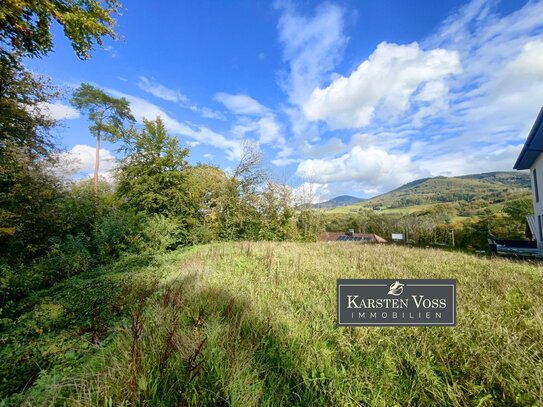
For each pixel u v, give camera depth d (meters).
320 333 2.74
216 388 1.87
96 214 11.93
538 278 4.84
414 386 1.98
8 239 7.57
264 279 4.88
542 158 12.30
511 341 2.39
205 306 3.32
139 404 1.70
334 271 5.42
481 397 1.83
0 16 5.12
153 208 13.70
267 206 19.20
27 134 9.80
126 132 14.30
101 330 2.93
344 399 1.83
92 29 6.53
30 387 2.10
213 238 16.09
